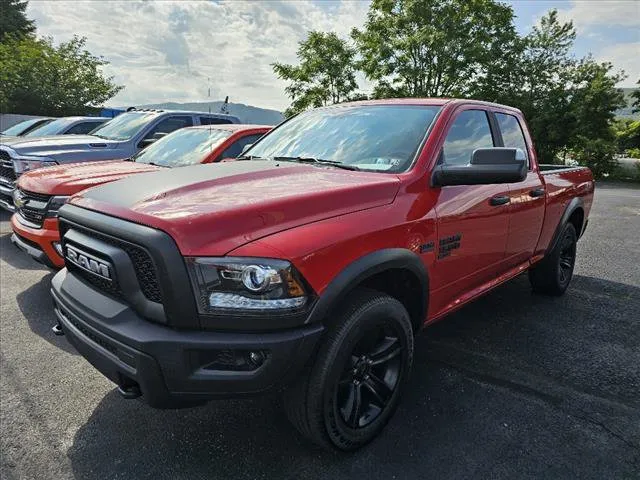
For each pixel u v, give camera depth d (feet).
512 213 11.62
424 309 9.21
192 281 6.26
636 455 7.92
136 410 9.25
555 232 14.62
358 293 7.63
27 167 20.76
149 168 17.12
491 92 85.20
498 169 8.30
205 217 6.46
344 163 9.89
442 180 8.98
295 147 11.23
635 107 80.02
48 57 78.54
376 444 8.20
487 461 7.77
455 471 7.54
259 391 6.51
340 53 85.76
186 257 6.24
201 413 9.14
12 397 9.68
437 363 11.07
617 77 77.36
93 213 7.44
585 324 13.46
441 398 9.60
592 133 76.64
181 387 6.41
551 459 7.81
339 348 7.13
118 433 8.55
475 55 79.00
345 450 7.82
